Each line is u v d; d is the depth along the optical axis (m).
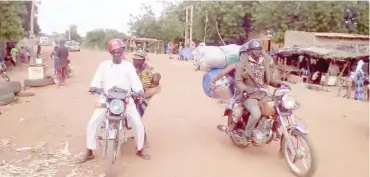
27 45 30.97
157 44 59.72
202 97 11.25
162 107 9.44
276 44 34.22
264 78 5.61
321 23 33.00
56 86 13.07
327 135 7.30
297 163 5.37
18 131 6.79
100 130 5.14
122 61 5.14
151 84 5.71
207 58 8.37
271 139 5.35
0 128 6.96
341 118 9.09
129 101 5.11
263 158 5.71
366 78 16.27
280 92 5.07
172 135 6.81
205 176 4.94
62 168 5.01
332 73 21.92
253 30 41.06
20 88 10.48
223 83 6.25
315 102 11.84
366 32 36.06
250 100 5.39
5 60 23.67
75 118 7.88
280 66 22.88
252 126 5.33
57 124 7.33
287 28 33.88
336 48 23.50
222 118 8.31
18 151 5.66
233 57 8.21
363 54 21.89
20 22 22.52
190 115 8.56
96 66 23.44
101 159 5.34
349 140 6.99
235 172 5.11
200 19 45.59
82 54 38.38
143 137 5.30
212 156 5.71
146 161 5.38
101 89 4.84
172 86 13.94
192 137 6.70
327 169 5.39
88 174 4.83
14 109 8.73
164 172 5.01
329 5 32.44
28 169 4.94
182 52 34.75
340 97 14.95
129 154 5.63
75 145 5.99
